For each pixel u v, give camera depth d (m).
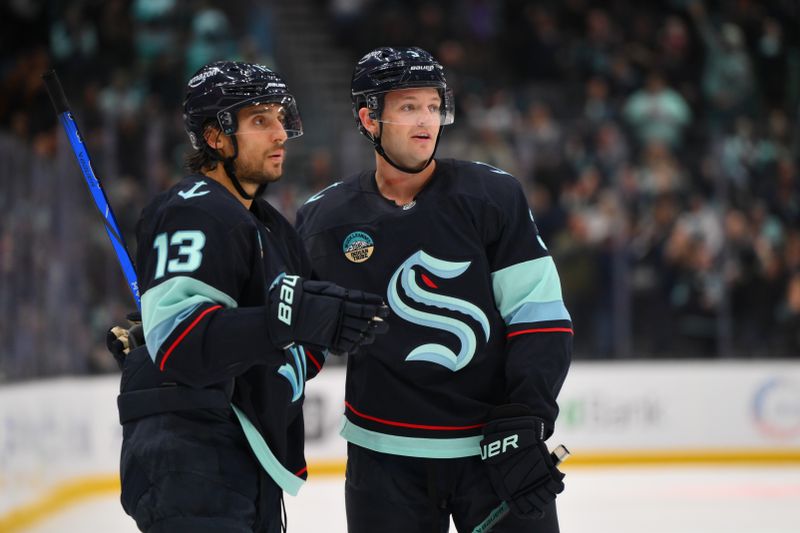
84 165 6.79
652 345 20.08
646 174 20.02
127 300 18.66
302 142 22.12
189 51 24.08
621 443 20.17
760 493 17.59
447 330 7.02
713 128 22.22
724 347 20.33
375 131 7.11
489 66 25.94
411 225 7.06
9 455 13.75
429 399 7.04
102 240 18.44
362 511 7.26
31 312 15.33
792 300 20.44
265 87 6.13
